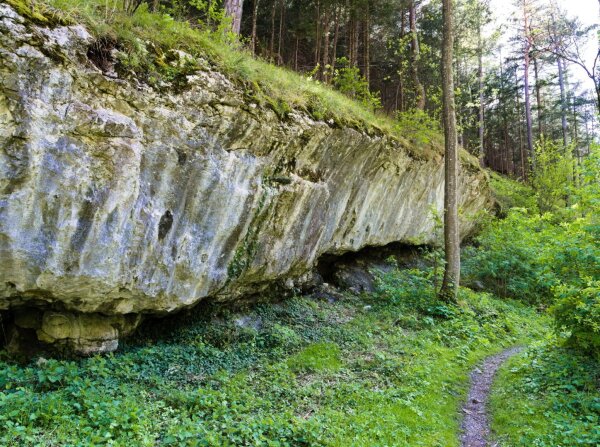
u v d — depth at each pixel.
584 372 6.45
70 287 5.05
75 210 4.73
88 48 4.79
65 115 4.50
